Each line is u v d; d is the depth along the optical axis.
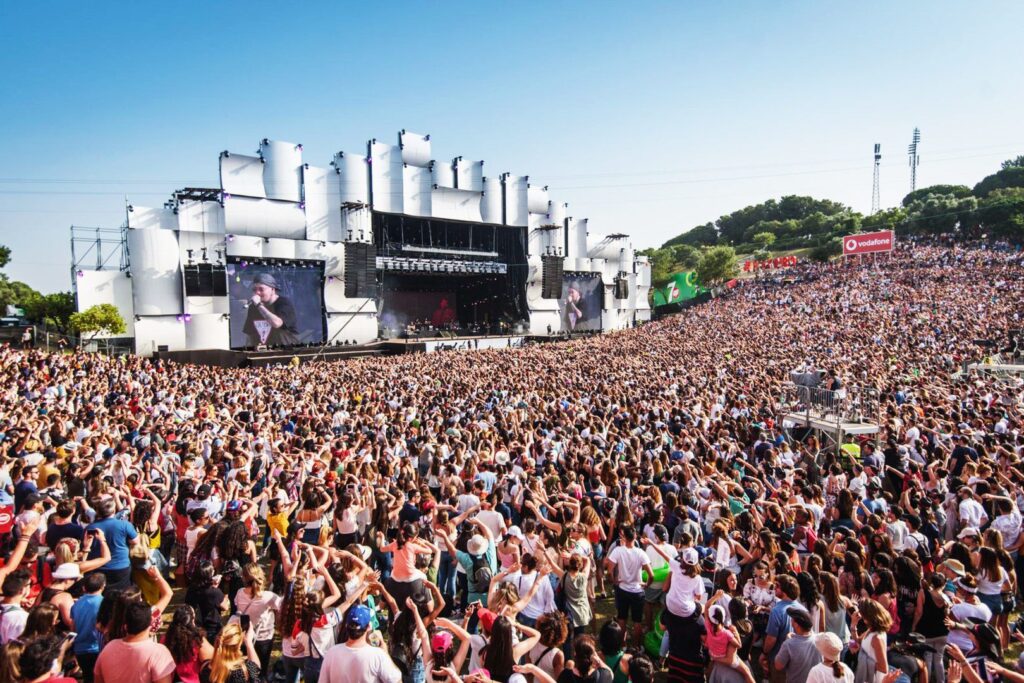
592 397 20.44
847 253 77.50
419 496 8.98
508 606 5.56
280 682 6.10
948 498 9.12
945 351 33.50
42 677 4.14
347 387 25.03
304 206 48.00
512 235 62.66
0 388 18.30
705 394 19.94
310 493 8.27
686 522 7.48
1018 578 8.15
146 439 12.56
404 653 5.05
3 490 8.55
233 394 21.67
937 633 5.91
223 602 5.81
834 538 7.36
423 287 66.00
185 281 42.25
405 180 53.44
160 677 4.34
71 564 5.75
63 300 46.28
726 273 97.81
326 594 5.96
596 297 68.38
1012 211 87.25
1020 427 13.76
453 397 22.59
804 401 17.44
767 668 5.65
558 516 8.48
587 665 4.78
